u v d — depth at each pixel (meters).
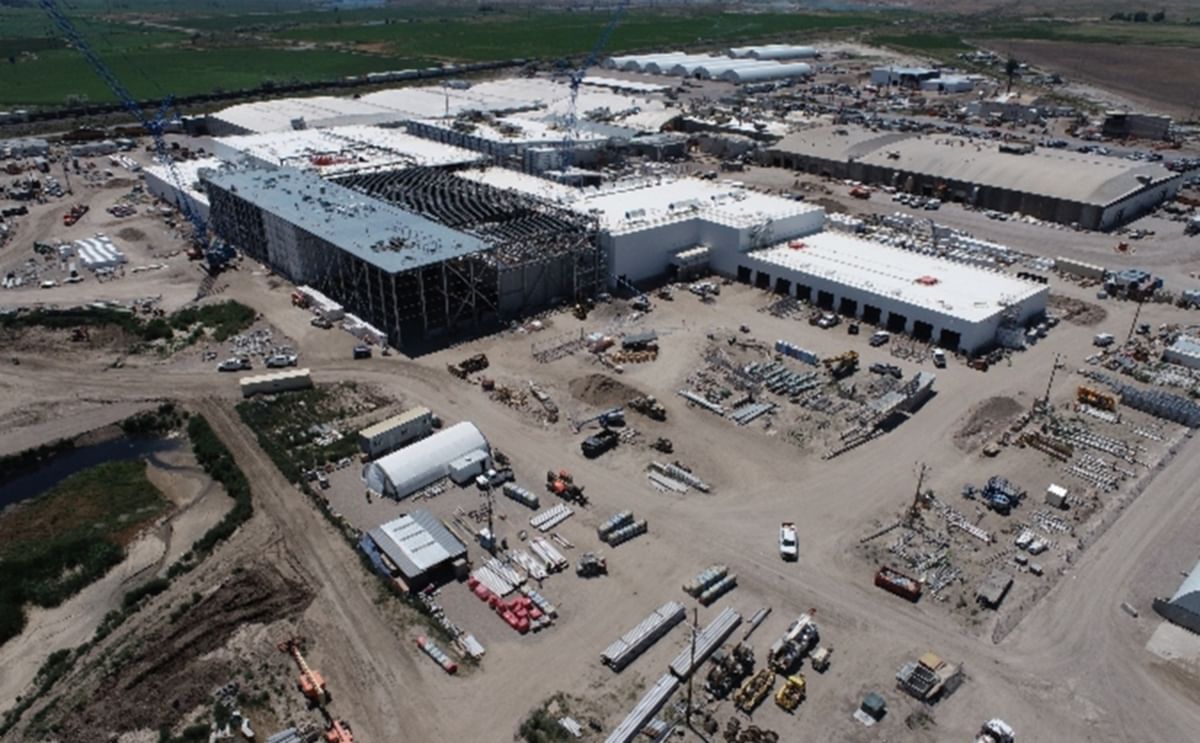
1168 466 70.62
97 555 61.25
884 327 97.19
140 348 92.19
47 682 49.81
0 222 133.50
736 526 63.03
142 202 146.88
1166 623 53.56
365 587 56.31
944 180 149.50
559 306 102.69
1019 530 62.62
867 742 45.41
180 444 75.88
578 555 59.81
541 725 46.09
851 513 64.62
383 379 84.81
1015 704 47.78
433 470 68.25
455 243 96.81
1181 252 123.94
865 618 54.09
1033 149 160.75
